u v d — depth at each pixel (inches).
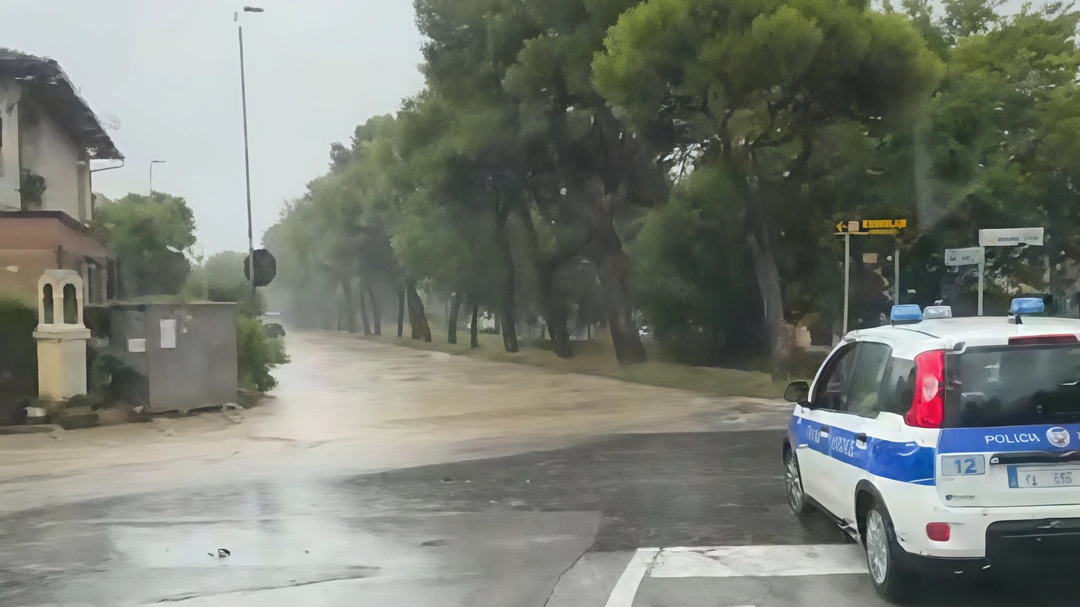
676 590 243.6
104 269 958.4
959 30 1266.0
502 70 1255.5
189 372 680.4
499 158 1298.0
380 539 308.7
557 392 870.4
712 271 1074.1
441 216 1535.4
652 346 1328.7
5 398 619.2
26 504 383.2
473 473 439.8
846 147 962.1
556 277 1646.2
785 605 229.1
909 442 216.1
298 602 240.8
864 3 868.6
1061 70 1138.0
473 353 1673.2
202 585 258.1
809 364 1043.9
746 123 936.9
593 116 1185.4
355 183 2463.1
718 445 505.7
